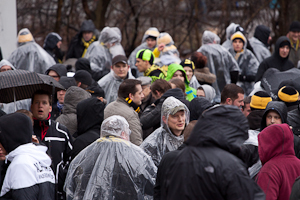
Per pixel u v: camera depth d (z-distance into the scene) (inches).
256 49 767.1
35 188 253.8
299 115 378.3
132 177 292.2
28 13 1170.0
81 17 1194.6
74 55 795.4
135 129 381.4
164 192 217.0
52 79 339.6
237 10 1085.8
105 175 290.8
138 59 561.6
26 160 255.6
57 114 452.8
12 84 316.5
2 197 254.2
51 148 329.1
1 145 262.7
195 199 194.4
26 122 266.2
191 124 271.0
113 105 396.2
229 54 665.6
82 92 400.8
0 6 675.4
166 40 652.1
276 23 1056.8
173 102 329.4
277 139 272.5
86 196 287.3
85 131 350.3
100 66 682.8
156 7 1179.9
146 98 488.1
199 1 1187.3
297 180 237.9
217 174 194.4
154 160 327.0
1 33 678.5
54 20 1181.1
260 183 268.8
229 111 207.3
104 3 1086.4
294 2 1033.5
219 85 659.4
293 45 792.9
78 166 298.4
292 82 469.7
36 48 651.5
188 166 199.3
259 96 398.6
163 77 542.9
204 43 680.4
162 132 333.4
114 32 693.3
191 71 557.3
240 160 201.3
